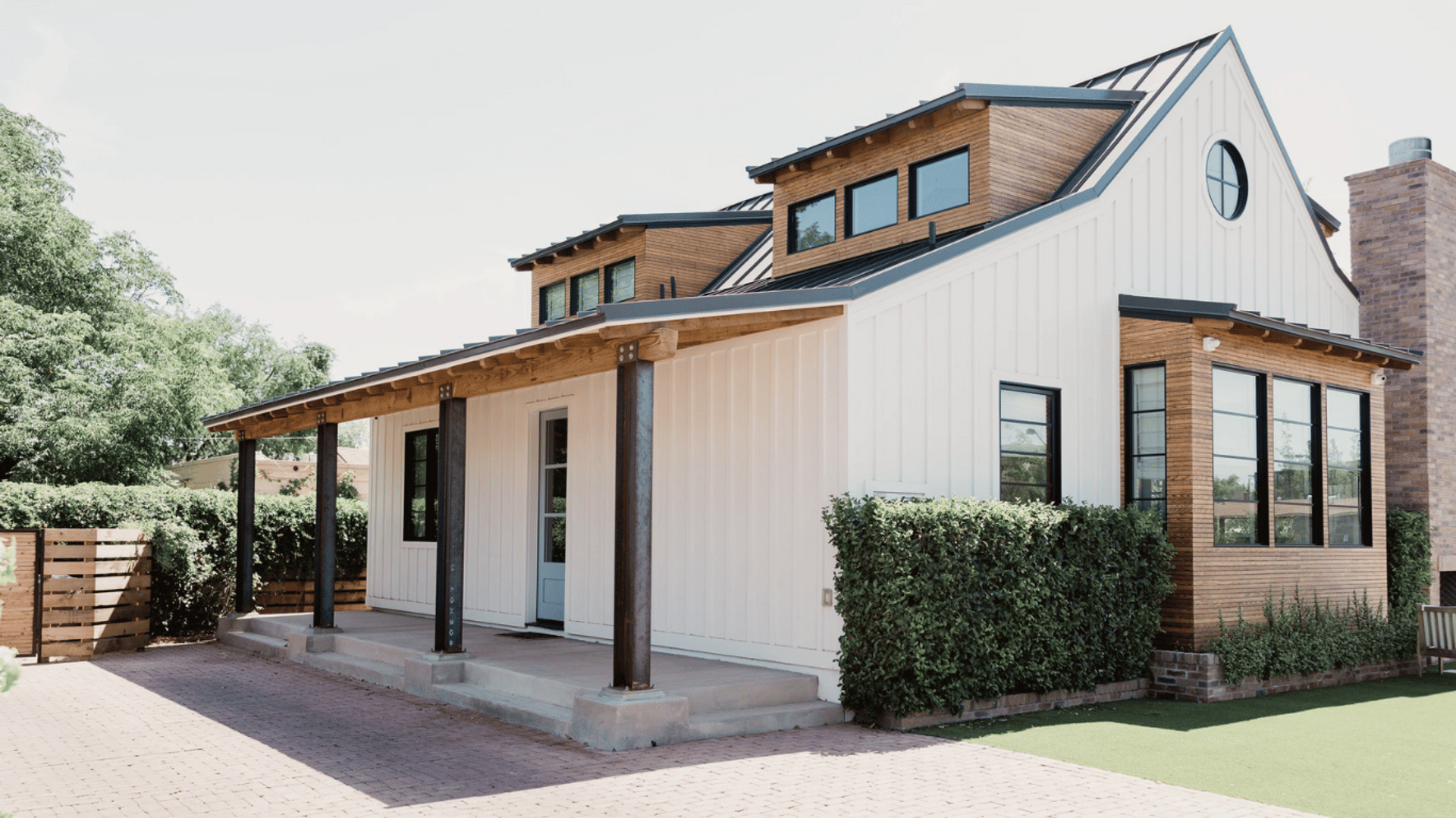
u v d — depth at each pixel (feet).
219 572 51.37
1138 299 35.99
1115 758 23.82
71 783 20.80
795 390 30.60
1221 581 34.58
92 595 42.27
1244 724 28.58
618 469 25.59
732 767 22.20
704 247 53.98
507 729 26.50
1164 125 40.11
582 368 27.32
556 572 42.37
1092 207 36.68
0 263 87.56
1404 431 48.49
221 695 32.17
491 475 46.26
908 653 26.53
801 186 46.39
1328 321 47.85
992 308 33.09
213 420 49.47
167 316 106.73
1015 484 33.53
